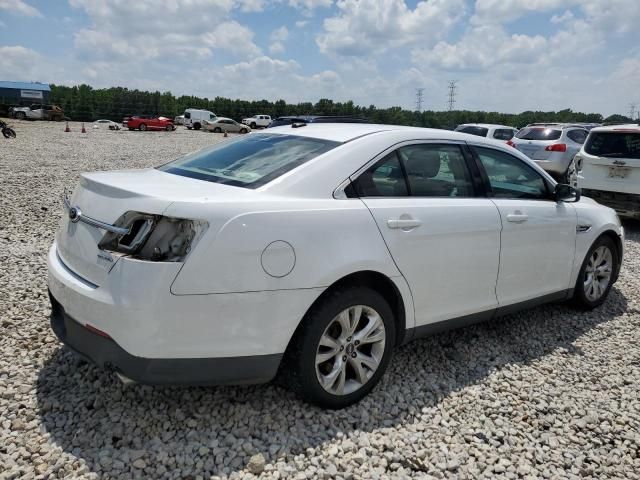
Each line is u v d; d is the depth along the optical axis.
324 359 3.00
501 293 4.01
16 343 3.73
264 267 2.70
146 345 2.54
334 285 3.03
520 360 4.02
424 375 3.66
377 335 3.22
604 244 5.05
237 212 2.67
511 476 2.70
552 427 3.16
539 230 4.21
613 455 2.94
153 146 25.39
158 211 2.58
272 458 2.68
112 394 3.15
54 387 3.21
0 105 53.41
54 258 3.16
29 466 2.53
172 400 3.11
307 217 2.87
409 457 2.77
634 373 3.89
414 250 3.31
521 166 4.34
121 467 2.55
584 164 9.05
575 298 4.97
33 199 9.26
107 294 2.60
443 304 3.59
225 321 2.64
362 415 3.11
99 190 2.90
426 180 3.59
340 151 3.26
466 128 16.50
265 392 3.25
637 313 5.13
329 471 2.61
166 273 2.52
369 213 3.12
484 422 3.15
